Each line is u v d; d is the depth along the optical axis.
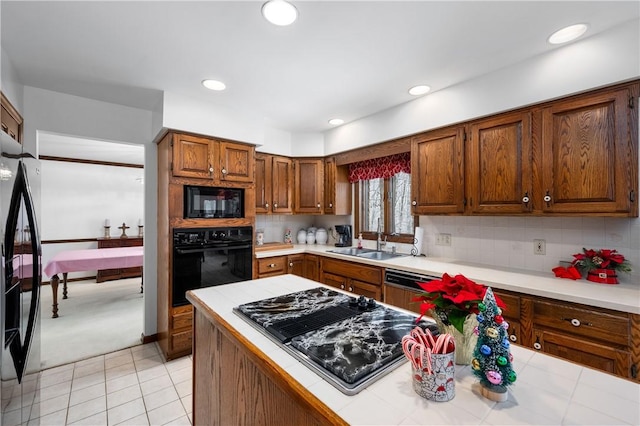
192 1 1.36
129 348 2.71
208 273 2.63
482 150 2.13
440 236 2.74
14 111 1.96
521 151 1.93
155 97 2.49
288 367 0.84
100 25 1.53
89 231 5.45
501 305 0.74
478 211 2.14
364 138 3.04
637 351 1.34
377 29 1.57
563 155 1.76
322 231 3.97
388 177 3.28
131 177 5.89
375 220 3.50
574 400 0.69
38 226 1.80
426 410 0.65
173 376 2.25
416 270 2.23
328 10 1.42
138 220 5.96
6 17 1.45
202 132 2.55
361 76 2.12
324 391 0.73
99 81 2.18
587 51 1.65
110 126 2.61
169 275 2.45
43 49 1.76
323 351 0.89
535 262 2.13
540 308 1.64
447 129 2.35
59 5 1.37
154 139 2.74
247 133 2.84
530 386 0.74
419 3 1.37
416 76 2.12
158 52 1.80
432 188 2.44
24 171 1.53
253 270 2.98
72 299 4.20
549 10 1.42
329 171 3.58
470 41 1.68
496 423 0.61
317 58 1.87
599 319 1.45
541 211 1.84
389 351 0.90
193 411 1.59
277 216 3.92
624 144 1.56
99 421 1.77
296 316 1.20
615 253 1.78
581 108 1.70
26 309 1.49
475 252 2.48
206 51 1.79
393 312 1.26
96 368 2.36
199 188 2.58
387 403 0.68
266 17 1.47
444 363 0.68
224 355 1.26
